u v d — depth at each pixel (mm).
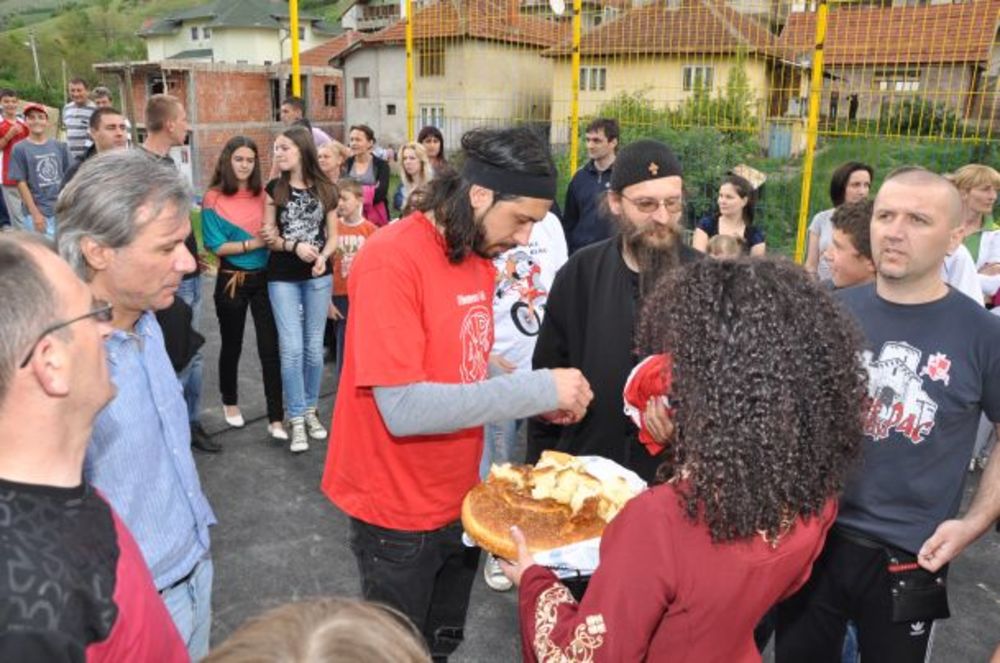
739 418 1265
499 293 3377
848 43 6715
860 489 2104
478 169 1856
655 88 7688
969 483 4395
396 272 1863
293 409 4680
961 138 6062
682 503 1299
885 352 2090
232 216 4562
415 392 1837
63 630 974
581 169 5523
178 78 30109
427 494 2080
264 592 3352
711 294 1345
